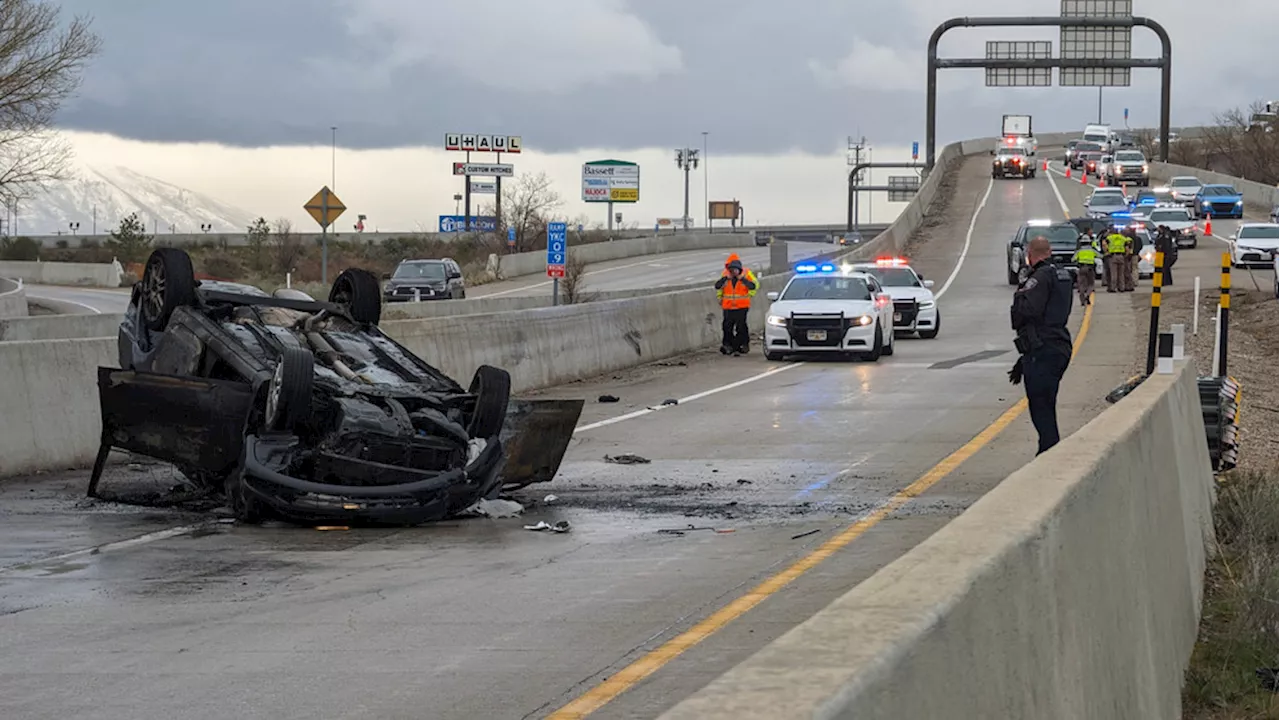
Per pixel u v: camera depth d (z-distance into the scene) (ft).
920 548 13.65
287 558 35.70
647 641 26.86
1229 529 38.96
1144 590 23.20
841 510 42.57
